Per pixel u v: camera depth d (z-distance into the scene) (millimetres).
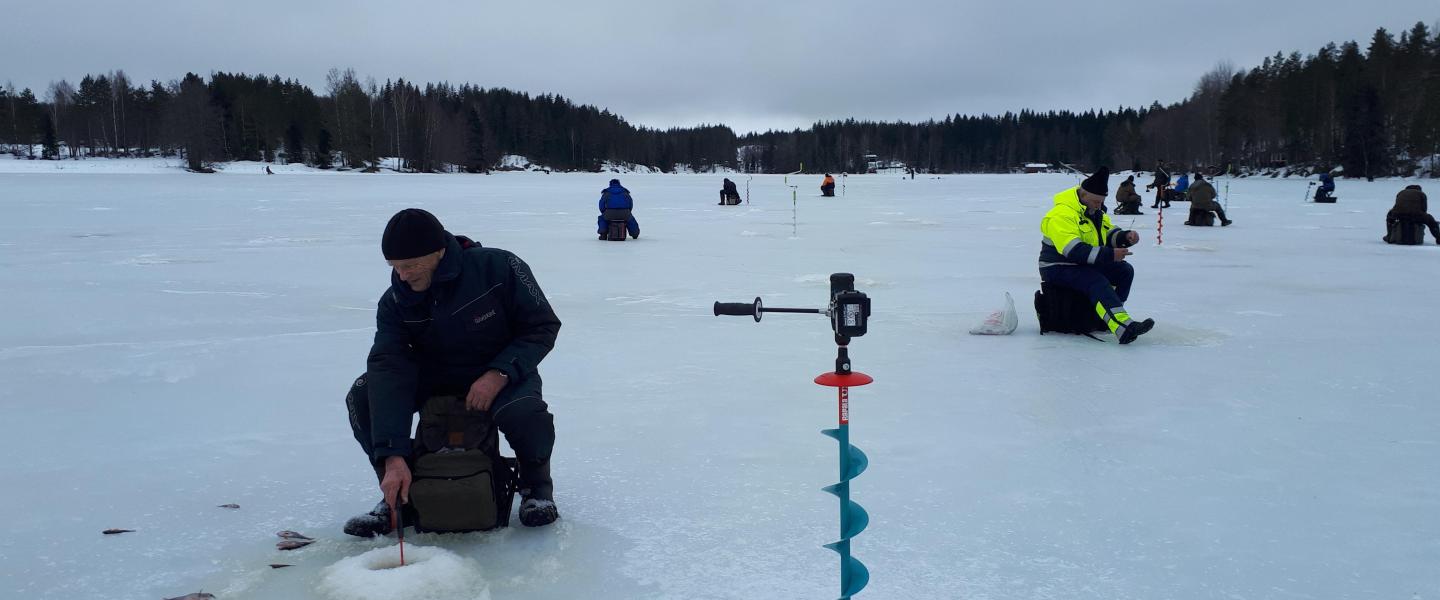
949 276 11180
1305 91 86750
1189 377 5797
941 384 5629
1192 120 109750
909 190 49781
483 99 161625
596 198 35906
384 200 33094
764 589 2885
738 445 4387
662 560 3100
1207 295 9453
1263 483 3850
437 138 118625
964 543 3244
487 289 3312
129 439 4555
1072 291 7215
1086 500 3660
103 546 3254
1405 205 15055
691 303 9016
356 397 3361
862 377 2547
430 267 3184
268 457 4262
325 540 3289
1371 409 5012
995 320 7348
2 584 2959
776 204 32281
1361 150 72188
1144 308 8609
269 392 5500
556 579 2957
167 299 9234
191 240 16156
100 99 121125
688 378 5801
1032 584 2920
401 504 3018
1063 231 7004
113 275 11172
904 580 2947
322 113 119938
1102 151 169750
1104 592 2865
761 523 3424
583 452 4297
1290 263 12539
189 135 99812
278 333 7434
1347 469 4023
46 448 4406
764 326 7711
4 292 9695
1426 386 5523
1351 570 3020
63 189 41219
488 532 3326
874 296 9484
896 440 4473
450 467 3178
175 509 3604
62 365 6234
